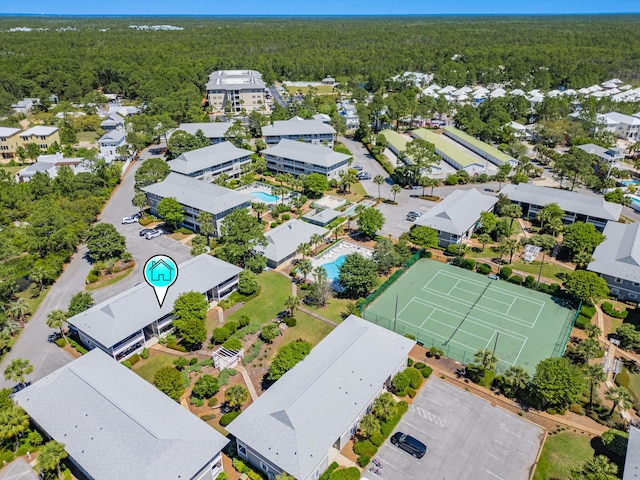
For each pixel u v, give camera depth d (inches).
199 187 5831.7
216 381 3154.5
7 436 2628.0
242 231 4756.4
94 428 2610.7
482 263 4899.1
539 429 2918.3
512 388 3184.1
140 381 3026.6
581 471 2593.5
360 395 2901.1
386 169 7760.8
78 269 4832.7
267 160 7741.1
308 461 2452.0
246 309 4138.8
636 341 3484.3
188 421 2714.1
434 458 2719.0
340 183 7126.0
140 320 3602.4
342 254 5108.3
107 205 6422.2
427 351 3629.4
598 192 6756.9
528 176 7352.4
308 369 3065.9
